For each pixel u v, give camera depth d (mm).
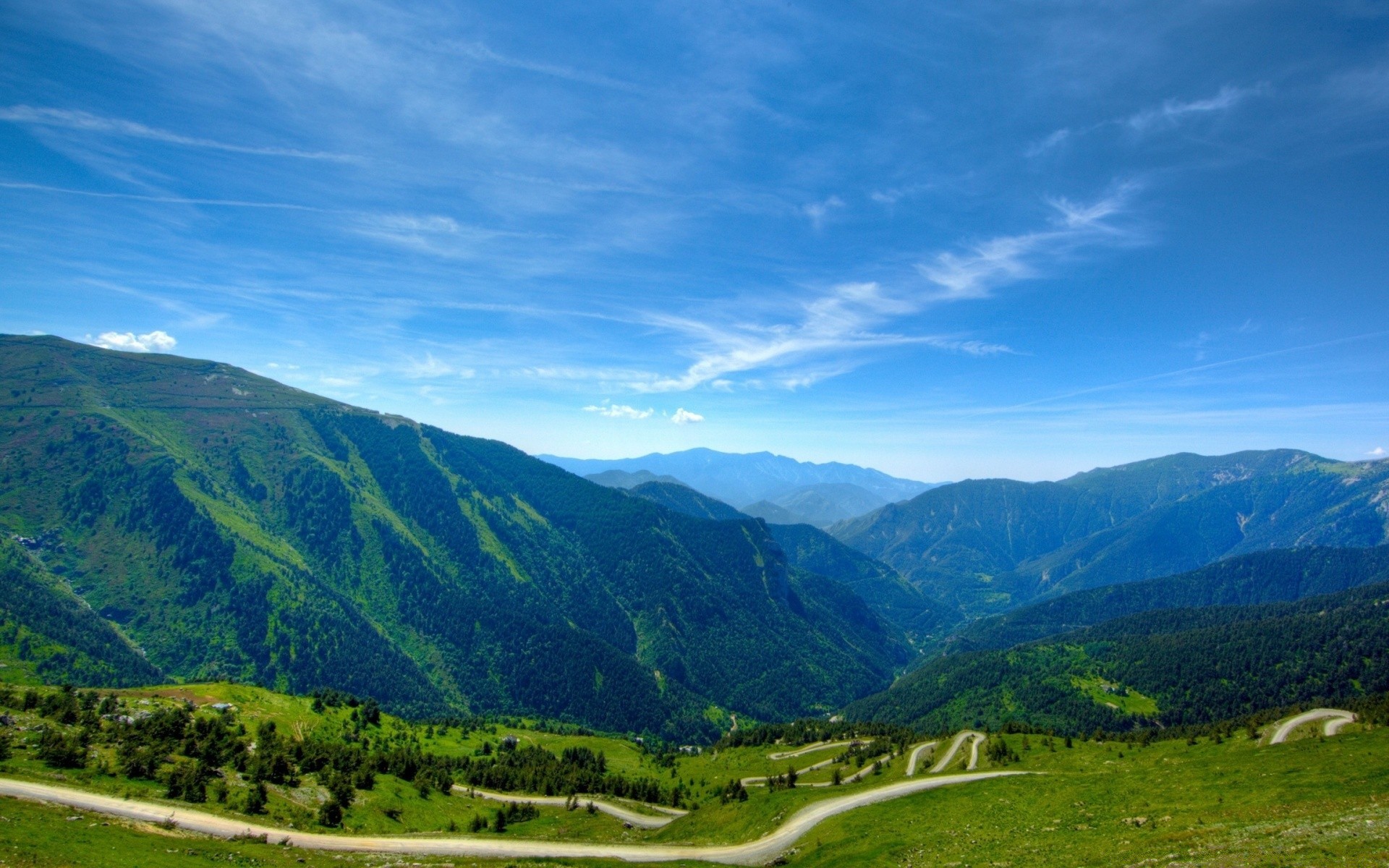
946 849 66688
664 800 184250
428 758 180375
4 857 47781
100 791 82062
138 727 109625
